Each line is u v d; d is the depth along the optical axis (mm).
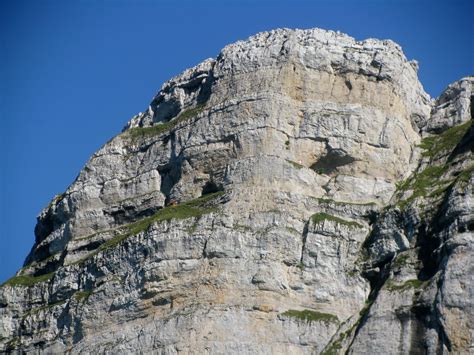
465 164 154375
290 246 149000
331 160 160250
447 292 136000
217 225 149375
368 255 150000
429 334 136125
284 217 150875
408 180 161000
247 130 159250
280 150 158000
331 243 150500
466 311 134375
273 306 144500
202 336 141875
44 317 162000
